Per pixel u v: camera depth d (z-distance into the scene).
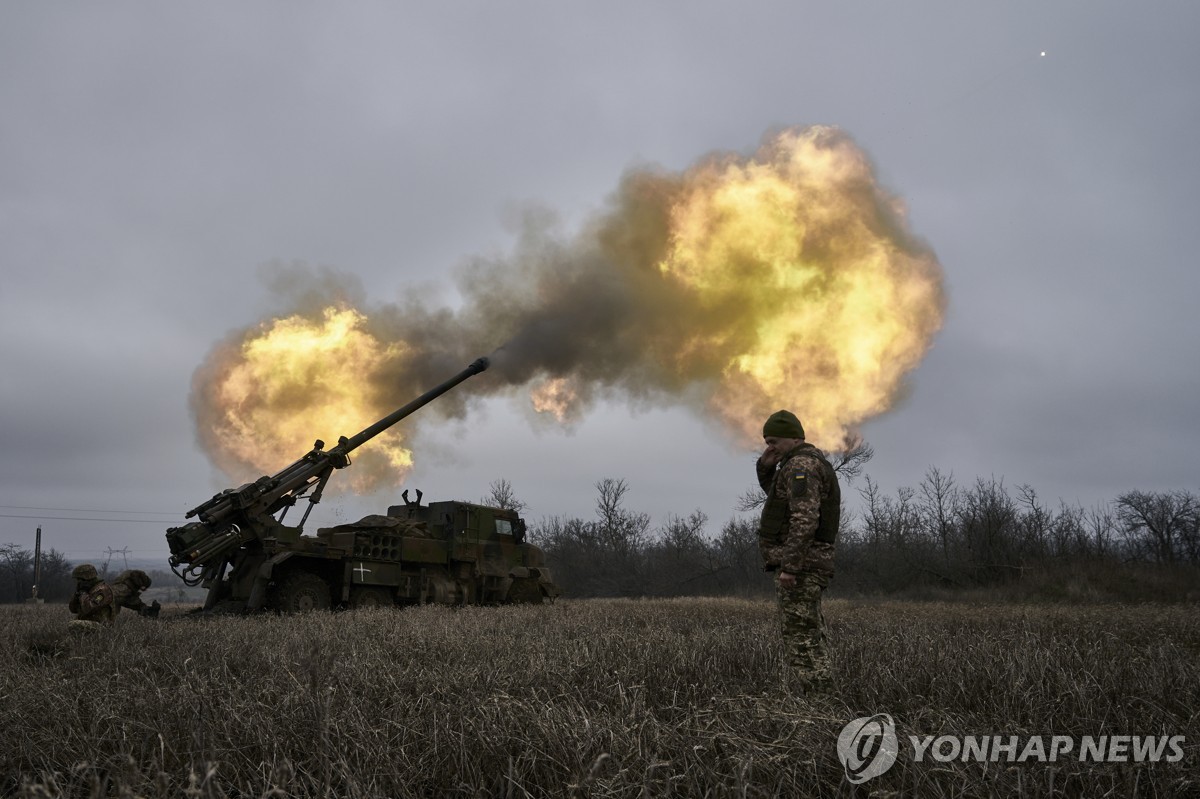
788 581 5.89
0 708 5.27
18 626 11.73
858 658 6.80
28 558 65.81
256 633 10.05
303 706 4.73
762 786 3.56
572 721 4.30
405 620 12.22
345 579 19.75
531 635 9.51
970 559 38.25
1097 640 8.59
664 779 3.69
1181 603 28.39
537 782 3.96
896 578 39.06
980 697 5.25
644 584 51.50
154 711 4.95
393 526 21.34
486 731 4.29
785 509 6.12
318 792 3.60
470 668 6.44
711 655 7.02
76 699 5.20
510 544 23.75
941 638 8.45
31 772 4.25
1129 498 42.84
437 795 3.94
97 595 11.20
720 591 48.81
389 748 4.15
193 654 7.86
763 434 6.35
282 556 18.50
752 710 4.56
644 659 6.63
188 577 18.53
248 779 4.02
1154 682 5.44
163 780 3.45
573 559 55.69
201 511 18.58
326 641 8.77
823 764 3.81
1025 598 33.09
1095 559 36.59
